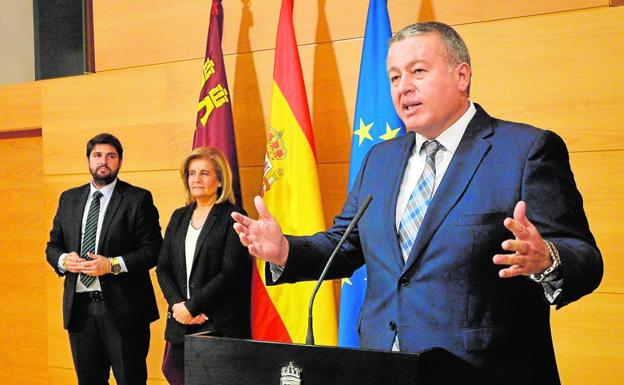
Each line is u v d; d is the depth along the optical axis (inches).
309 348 52.4
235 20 162.7
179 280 136.5
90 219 149.6
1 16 221.8
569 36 125.5
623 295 121.1
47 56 201.0
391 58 71.5
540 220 63.5
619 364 121.3
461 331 63.8
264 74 159.8
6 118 192.2
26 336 199.3
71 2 197.0
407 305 66.6
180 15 170.4
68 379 180.9
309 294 141.2
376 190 74.5
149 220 150.8
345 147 150.4
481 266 64.4
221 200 137.6
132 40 177.0
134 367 147.2
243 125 161.5
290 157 142.2
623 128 121.6
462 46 71.2
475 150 68.2
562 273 56.7
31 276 198.2
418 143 74.0
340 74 151.0
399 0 144.5
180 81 168.1
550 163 65.7
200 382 57.1
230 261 132.1
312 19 153.9
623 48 121.6
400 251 69.4
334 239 76.3
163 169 169.5
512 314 64.4
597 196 123.3
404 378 49.0
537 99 127.9
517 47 129.4
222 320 131.4
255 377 54.5
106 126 176.6
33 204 197.8
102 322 146.5
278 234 69.8
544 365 65.2
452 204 66.7
